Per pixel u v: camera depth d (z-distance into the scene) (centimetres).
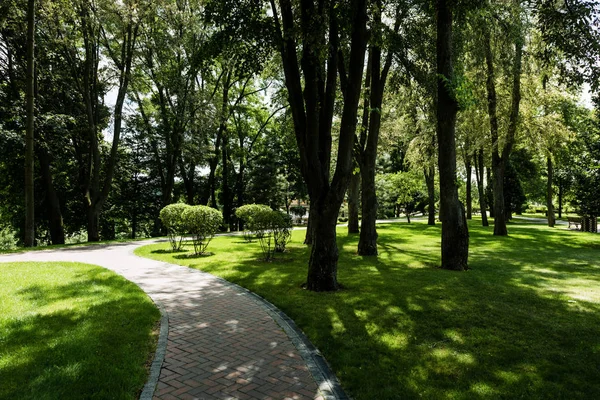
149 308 662
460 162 3275
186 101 2644
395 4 1254
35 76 2038
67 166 2614
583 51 731
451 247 1098
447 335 544
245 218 1817
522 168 3978
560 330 564
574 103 2362
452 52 1094
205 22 859
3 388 368
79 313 614
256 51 885
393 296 762
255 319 622
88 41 2223
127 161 3241
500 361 459
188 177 3422
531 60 1861
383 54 1584
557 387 395
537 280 930
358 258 1337
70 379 390
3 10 1697
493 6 1206
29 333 516
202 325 588
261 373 422
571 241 1895
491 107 2083
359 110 1925
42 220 2755
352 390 388
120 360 441
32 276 896
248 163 4056
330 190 822
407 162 3209
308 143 819
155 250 1583
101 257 1352
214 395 370
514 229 2742
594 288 842
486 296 764
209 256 1395
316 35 704
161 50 2462
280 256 1391
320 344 511
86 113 2377
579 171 1916
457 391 385
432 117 1492
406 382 404
